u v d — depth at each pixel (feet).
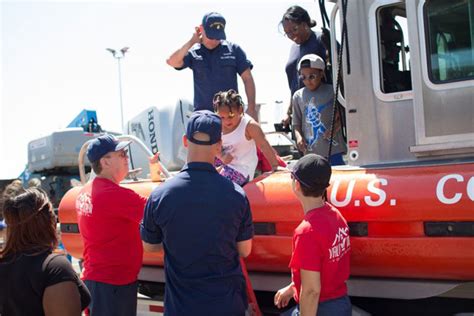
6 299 7.23
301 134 13.64
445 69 9.57
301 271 8.18
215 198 8.13
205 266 8.11
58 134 40.04
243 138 11.03
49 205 7.64
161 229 8.31
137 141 13.29
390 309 10.32
